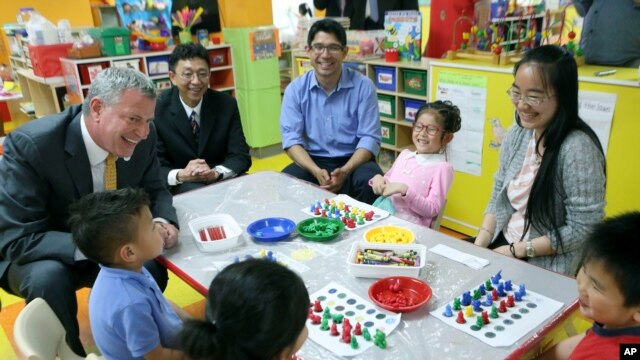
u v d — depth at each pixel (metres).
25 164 1.60
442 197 1.93
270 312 0.78
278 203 1.88
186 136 2.58
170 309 1.32
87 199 1.18
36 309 1.24
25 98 4.38
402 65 3.06
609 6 2.56
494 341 1.03
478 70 2.57
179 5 4.03
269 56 4.25
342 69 2.58
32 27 3.59
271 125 4.46
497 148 2.61
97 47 3.43
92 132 1.62
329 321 1.13
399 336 1.07
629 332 0.93
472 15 2.95
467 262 1.37
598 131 2.23
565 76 1.43
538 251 1.54
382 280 1.25
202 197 1.98
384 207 2.01
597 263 0.91
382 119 3.37
